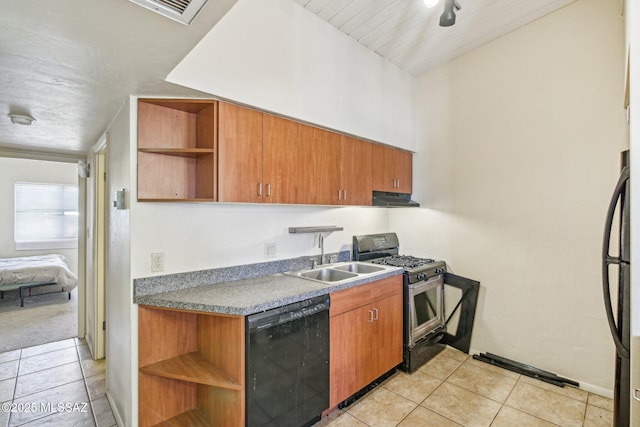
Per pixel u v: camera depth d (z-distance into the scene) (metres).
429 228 3.30
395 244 3.52
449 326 3.10
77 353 3.05
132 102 1.75
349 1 2.23
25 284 4.55
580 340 2.38
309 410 1.85
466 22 2.56
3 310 4.40
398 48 2.89
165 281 1.86
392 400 2.22
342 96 2.55
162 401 1.83
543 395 2.28
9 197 5.79
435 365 2.74
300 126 2.24
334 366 2.01
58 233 6.39
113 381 2.15
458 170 3.08
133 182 1.76
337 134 2.53
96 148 2.87
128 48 1.22
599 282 2.29
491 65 2.85
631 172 1.04
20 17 1.00
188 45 1.21
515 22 2.59
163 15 1.02
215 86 1.73
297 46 2.20
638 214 1.04
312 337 1.86
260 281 2.16
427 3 2.12
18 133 2.52
